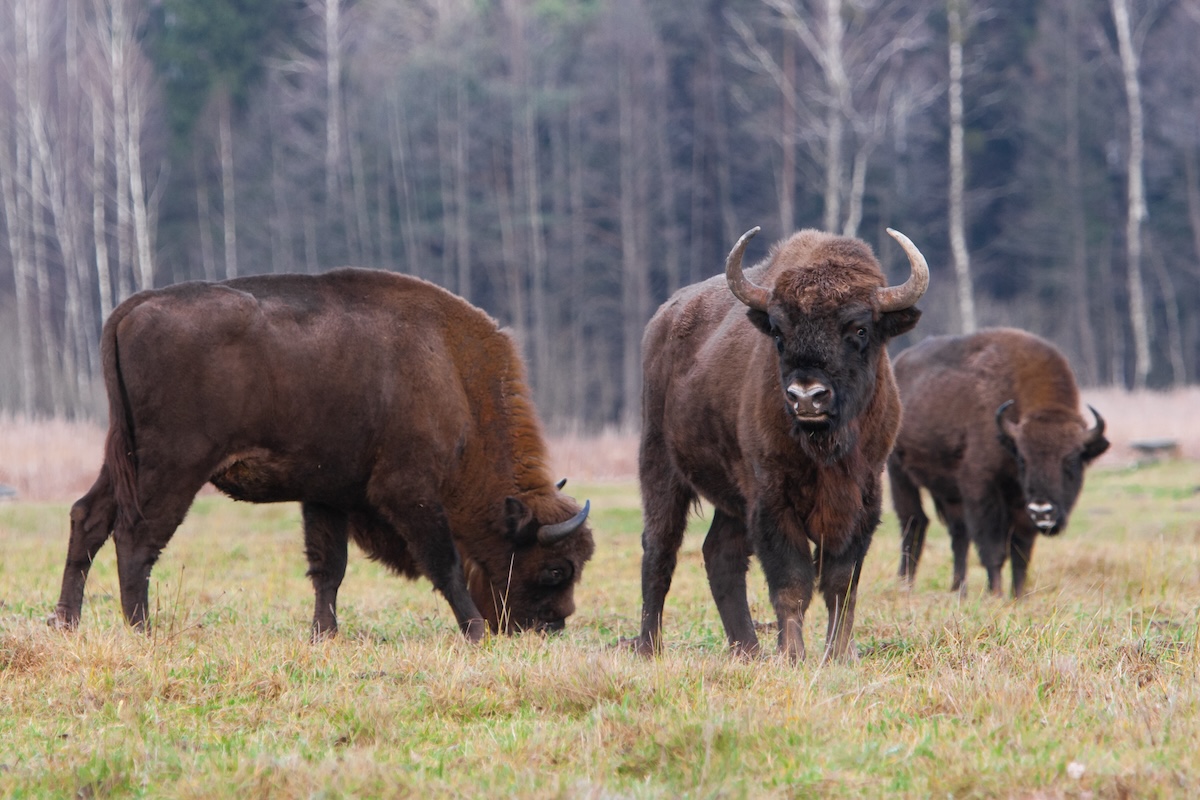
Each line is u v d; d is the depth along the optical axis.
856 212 151.75
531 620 34.38
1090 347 179.62
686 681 22.41
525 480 34.16
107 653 24.64
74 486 81.38
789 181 164.88
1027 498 42.00
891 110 173.75
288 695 22.64
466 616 32.22
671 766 18.31
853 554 26.16
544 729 20.09
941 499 47.62
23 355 160.62
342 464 31.61
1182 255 190.62
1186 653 24.72
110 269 188.50
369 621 34.78
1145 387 158.38
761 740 18.92
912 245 24.81
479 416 33.78
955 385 45.62
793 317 24.61
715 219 196.62
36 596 36.62
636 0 189.75
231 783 17.75
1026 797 16.62
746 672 23.25
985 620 28.69
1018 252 195.50
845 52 163.75
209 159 194.88
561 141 195.00
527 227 189.38
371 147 192.38
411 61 192.00
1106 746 18.72
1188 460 89.75
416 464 32.19
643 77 188.62
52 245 187.25
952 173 145.50
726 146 195.62
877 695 21.89
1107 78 192.12
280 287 31.62
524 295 189.50
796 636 25.45
